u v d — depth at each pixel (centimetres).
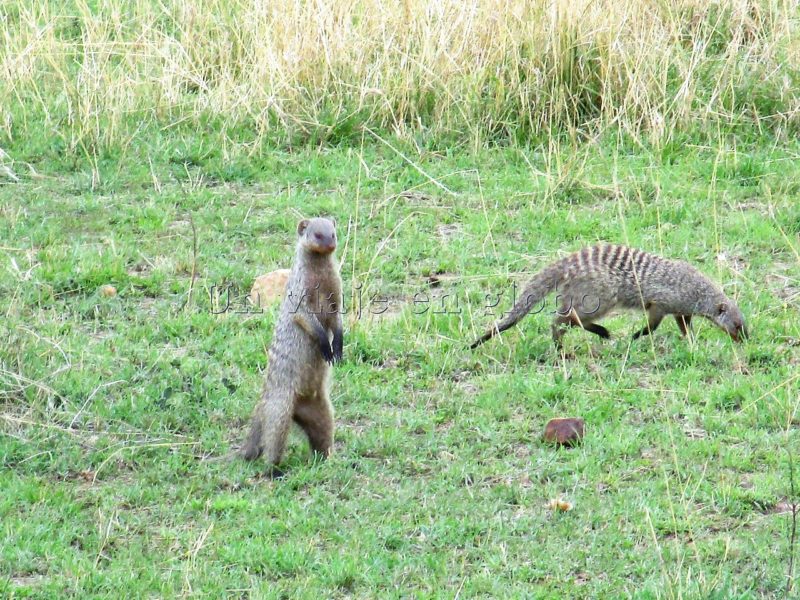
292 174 1508
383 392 1023
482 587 746
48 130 1587
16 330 1075
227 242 1335
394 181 1493
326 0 1689
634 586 746
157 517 845
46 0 1869
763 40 1680
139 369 1059
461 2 1680
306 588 746
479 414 986
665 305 1096
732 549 775
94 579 754
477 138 1559
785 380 1004
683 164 1503
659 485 863
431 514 841
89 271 1230
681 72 1608
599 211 1394
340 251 1289
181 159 1545
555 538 802
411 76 1622
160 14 1844
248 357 1086
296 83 1641
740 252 1286
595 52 1611
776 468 886
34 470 912
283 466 924
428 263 1284
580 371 1054
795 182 1442
